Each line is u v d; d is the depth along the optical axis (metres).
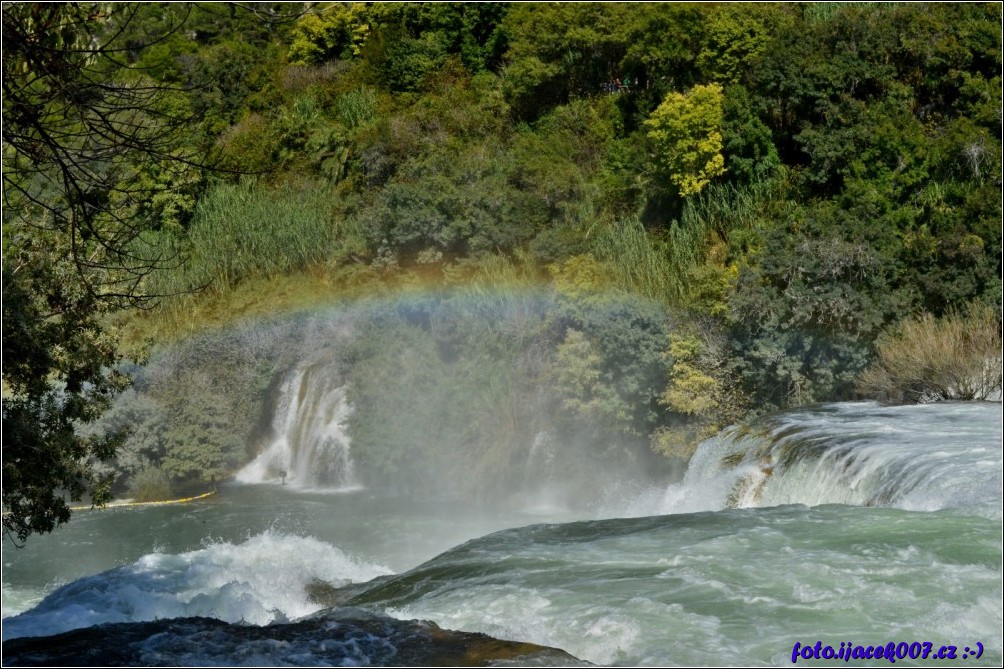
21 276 14.59
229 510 26.72
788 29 32.41
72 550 22.92
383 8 44.53
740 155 30.42
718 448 21.95
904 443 17.89
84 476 16.19
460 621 11.03
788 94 30.38
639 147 32.53
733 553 13.01
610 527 15.07
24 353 14.51
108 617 12.44
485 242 30.67
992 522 13.82
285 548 16.72
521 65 38.44
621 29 36.97
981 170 28.52
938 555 12.54
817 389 25.39
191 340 31.78
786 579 11.77
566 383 26.39
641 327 25.97
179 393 30.36
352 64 43.66
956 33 31.11
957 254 26.42
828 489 17.98
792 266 25.69
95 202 10.01
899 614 10.50
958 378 23.67
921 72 31.09
